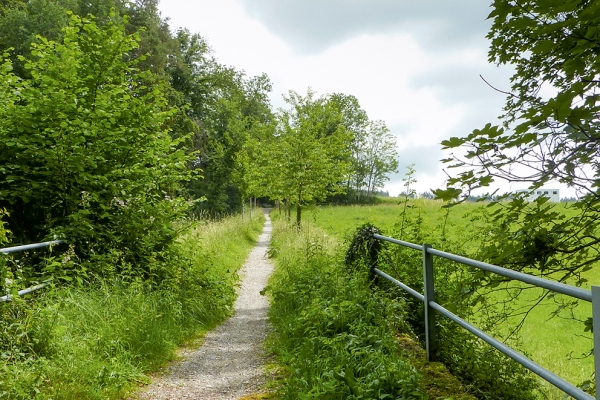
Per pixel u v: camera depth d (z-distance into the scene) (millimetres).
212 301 8414
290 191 25609
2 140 6785
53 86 7230
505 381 4352
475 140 2705
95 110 7176
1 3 30453
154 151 8312
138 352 5223
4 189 7020
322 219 30297
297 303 7195
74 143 6895
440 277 5715
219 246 15180
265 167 29516
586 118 2396
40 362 3922
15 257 6570
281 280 8812
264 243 25469
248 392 4387
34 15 28484
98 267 6738
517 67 4547
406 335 5031
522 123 2490
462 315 5027
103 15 30438
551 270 3660
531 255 3508
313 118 27016
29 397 3498
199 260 9719
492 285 3783
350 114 77250
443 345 4508
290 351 5281
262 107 60531
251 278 13547
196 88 44062
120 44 7863
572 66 2410
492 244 3672
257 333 7281
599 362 1962
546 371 2447
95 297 5781
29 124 6902
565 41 2457
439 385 3658
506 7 2566
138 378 4629
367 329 4645
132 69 8469
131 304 6051
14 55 27828
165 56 36219
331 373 3725
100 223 7836
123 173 7688
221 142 44219
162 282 7723
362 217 33094
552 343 7445
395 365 3627
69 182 7352
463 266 5625
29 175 7387
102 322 5195
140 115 7820
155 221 8125
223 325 7973
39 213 7629
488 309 5121
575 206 3240
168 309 6914
